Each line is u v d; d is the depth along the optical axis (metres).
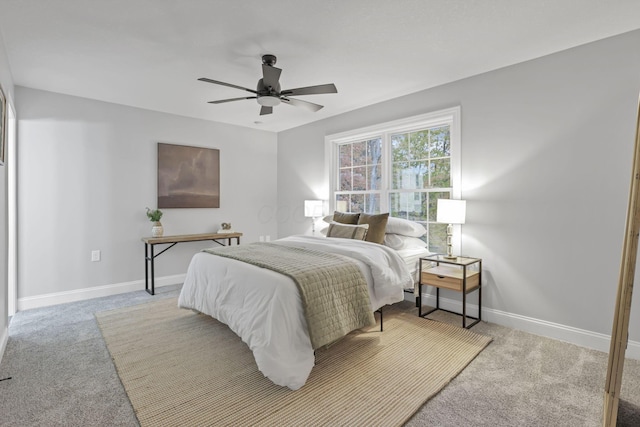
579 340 2.63
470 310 3.27
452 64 2.97
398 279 2.85
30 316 3.29
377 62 2.93
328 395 1.93
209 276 2.83
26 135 3.52
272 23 2.30
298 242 3.47
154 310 3.46
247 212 5.38
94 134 3.95
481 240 3.19
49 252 3.67
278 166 5.72
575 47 2.63
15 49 2.66
